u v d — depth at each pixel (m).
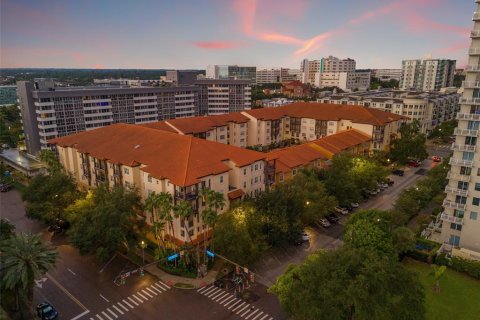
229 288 55.09
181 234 64.12
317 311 37.97
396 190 97.88
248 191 74.94
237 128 133.12
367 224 58.16
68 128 131.62
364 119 127.00
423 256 62.69
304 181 73.62
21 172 111.31
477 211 61.72
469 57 60.59
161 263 61.03
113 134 88.38
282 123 149.38
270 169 79.56
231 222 56.44
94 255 64.12
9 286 42.03
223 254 58.97
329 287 37.94
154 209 67.62
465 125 61.59
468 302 51.62
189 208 56.53
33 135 129.38
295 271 45.28
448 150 146.12
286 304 43.22
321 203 70.50
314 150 98.81
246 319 48.19
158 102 167.75
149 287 55.38
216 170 66.69
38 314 48.50
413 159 126.25
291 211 65.50
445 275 57.97
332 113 138.38
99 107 140.88
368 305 37.25
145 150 75.50
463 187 63.03
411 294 39.47
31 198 72.69
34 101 126.81
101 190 67.50
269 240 63.16
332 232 73.56
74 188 77.50
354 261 40.66
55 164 91.00
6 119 188.12
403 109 158.62
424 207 80.94
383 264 39.62
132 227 62.84
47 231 74.38
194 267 60.00
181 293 53.88
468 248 63.53
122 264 61.69
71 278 57.69
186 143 73.44
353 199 81.94
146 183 69.88
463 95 61.22
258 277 58.09
